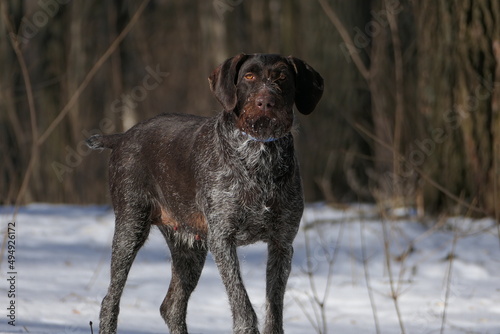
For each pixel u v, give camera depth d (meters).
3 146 18.34
